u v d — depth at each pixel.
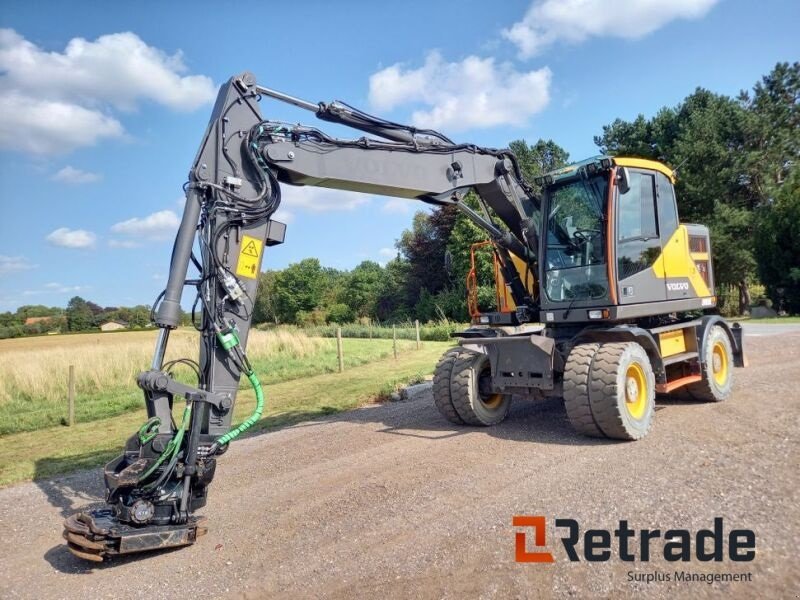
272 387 13.68
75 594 3.98
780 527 3.83
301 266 64.44
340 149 6.09
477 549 3.95
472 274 8.41
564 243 7.29
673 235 7.95
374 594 3.54
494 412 7.68
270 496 5.62
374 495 5.26
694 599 3.14
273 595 3.71
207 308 5.11
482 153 7.48
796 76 34.84
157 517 4.50
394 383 11.98
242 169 5.49
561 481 5.09
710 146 32.38
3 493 6.75
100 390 15.18
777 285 27.83
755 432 6.08
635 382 6.54
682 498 4.43
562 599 3.25
